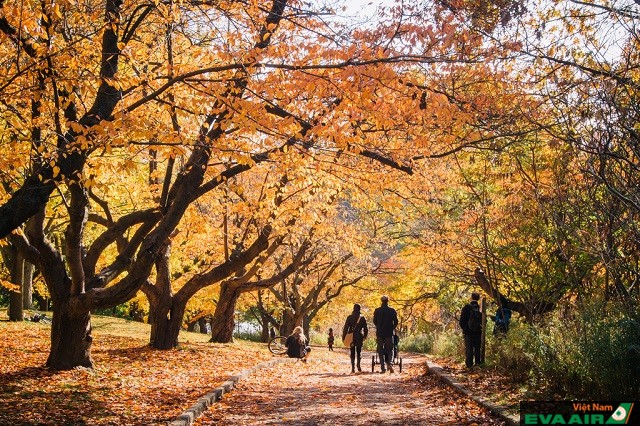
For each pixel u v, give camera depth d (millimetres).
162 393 11594
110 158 15312
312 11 9344
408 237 25641
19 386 10953
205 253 26797
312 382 15773
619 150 8523
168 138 9422
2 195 10406
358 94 8617
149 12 11289
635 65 8844
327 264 37312
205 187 12055
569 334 10312
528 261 15047
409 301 30531
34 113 9773
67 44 9289
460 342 19969
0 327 22281
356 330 19172
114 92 9930
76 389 11164
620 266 9898
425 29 8461
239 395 12719
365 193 14195
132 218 13609
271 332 55781
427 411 10414
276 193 16812
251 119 9086
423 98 9141
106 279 13078
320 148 11023
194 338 29781
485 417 9227
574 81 9227
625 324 8531
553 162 11359
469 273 20375
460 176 17469
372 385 14992
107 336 23156
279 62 9531
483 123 10383
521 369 12008
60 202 22656
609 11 9219
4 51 9156
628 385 8281
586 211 10656
